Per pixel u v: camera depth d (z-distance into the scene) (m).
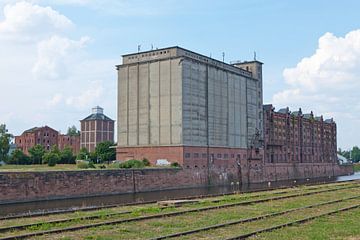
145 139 88.50
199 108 88.25
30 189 51.69
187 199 38.94
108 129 160.62
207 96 90.75
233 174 97.44
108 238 18.03
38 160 108.62
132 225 21.55
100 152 112.19
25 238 17.84
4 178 48.88
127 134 91.31
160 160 85.38
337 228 20.28
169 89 85.88
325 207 30.17
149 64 89.25
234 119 99.50
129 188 66.81
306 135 143.25
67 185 56.50
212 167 90.31
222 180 92.88
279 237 17.91
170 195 61.75
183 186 80.25
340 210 27.09
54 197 54.53
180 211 27.06
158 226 21.31
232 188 81.00
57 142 168.62
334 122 167.88
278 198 38.31
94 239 17.88
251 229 20.03
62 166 92.00
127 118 91.62
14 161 105.69
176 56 85.25
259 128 110.69
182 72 84.44
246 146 103.81
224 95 96.31
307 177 138.38
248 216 25.14
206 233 18.95
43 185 53.38
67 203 49.91
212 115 91.88
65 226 21.47
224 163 94.56
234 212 27.39
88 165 78.00
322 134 156.00
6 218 25.20
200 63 89.50
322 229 19.98
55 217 25.59
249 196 41.75
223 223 21.41
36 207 45.34
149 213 26.91
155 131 87.19
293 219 23.45
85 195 58.94
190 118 85.50
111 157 111.38
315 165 146.00
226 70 97.44
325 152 157.38
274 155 121.06
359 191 48.34
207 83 91.12
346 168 171.25
